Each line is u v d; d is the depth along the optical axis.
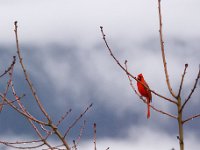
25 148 8.25
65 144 8.44
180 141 7.39
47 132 8.43
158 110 7.74
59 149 8.36
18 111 8.41
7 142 8.36
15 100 8.48
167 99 7.65
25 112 8.45
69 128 8.59
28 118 8.48
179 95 7.58
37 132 8.44
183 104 7.48
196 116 7.39
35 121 8.41
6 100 8.44
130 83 8.42
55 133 8.44
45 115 8.47
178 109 7.55
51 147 8.34
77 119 8.76
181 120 7.50
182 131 7.45
